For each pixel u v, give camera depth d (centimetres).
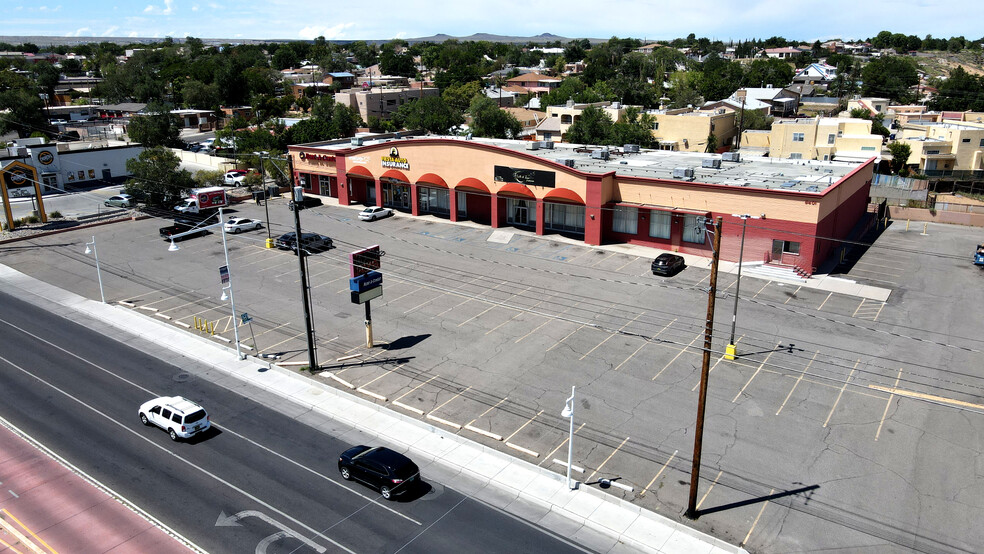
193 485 2634
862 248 5847
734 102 12312
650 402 3222
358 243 6031
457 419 3095
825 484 2589
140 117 10888
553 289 4794
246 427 3078
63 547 2294
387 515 2450
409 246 5931
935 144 9119
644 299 4569
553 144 7438
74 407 3262
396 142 6988
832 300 4525
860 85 19388
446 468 2750
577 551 2264
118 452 2873
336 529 2369
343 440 2973
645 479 2636
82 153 8706
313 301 4625
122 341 4056
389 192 7431
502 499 2550
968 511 2422
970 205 7162
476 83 17012
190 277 5156
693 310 4359
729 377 3456
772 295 4628
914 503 2472
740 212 5256
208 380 3553
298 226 3388
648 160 6750
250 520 2423
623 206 5738
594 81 19638
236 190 8300
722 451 2819
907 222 6675
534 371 3553
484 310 4416
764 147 9888
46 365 3719
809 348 3775
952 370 3491
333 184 7862
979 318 4191
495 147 6266
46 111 13888
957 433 2922
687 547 2272
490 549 2269
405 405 3225
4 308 4588
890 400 3206
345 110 11712
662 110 11750
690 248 5609
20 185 6631
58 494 2589
